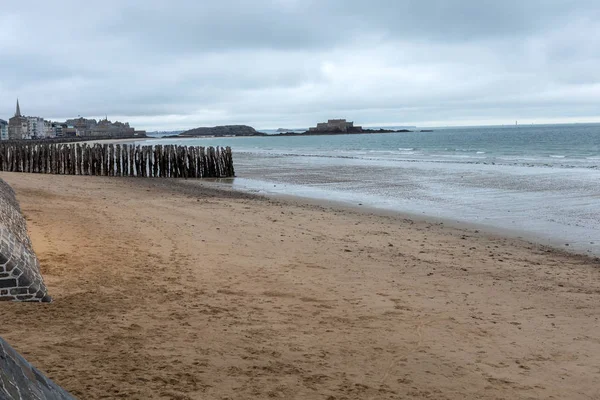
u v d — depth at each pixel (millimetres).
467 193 21094
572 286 8453
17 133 176375
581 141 83750
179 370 4742
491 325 6516
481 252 10883
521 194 20469
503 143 84125
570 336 6227
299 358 5219
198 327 5902
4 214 8352
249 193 22016
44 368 4527
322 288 7824
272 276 8359
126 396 4168
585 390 4855
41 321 5695
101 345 5176
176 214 14211
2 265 6082
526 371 5211
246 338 5668
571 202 18219
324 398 4418
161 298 6875
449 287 8188
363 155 55438
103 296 6762
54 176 26516
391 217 15453
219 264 8922
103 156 30078
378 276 8695
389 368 5113
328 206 17875
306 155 57094
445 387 4777
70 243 9430
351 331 6082
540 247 11500
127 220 12617
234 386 4512
